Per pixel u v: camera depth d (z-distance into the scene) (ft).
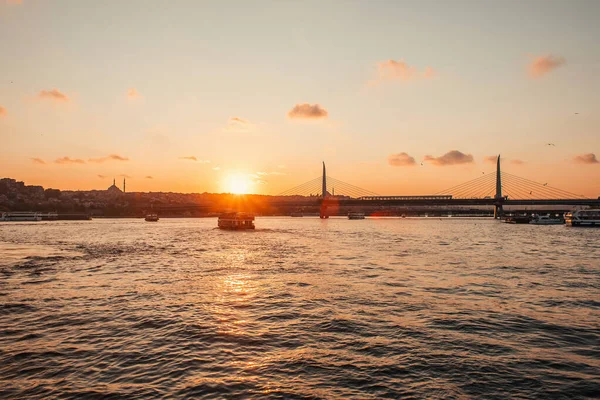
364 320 88.58
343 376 60.34
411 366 63.93
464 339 76.43
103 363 65.05
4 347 72.23
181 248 259.39
